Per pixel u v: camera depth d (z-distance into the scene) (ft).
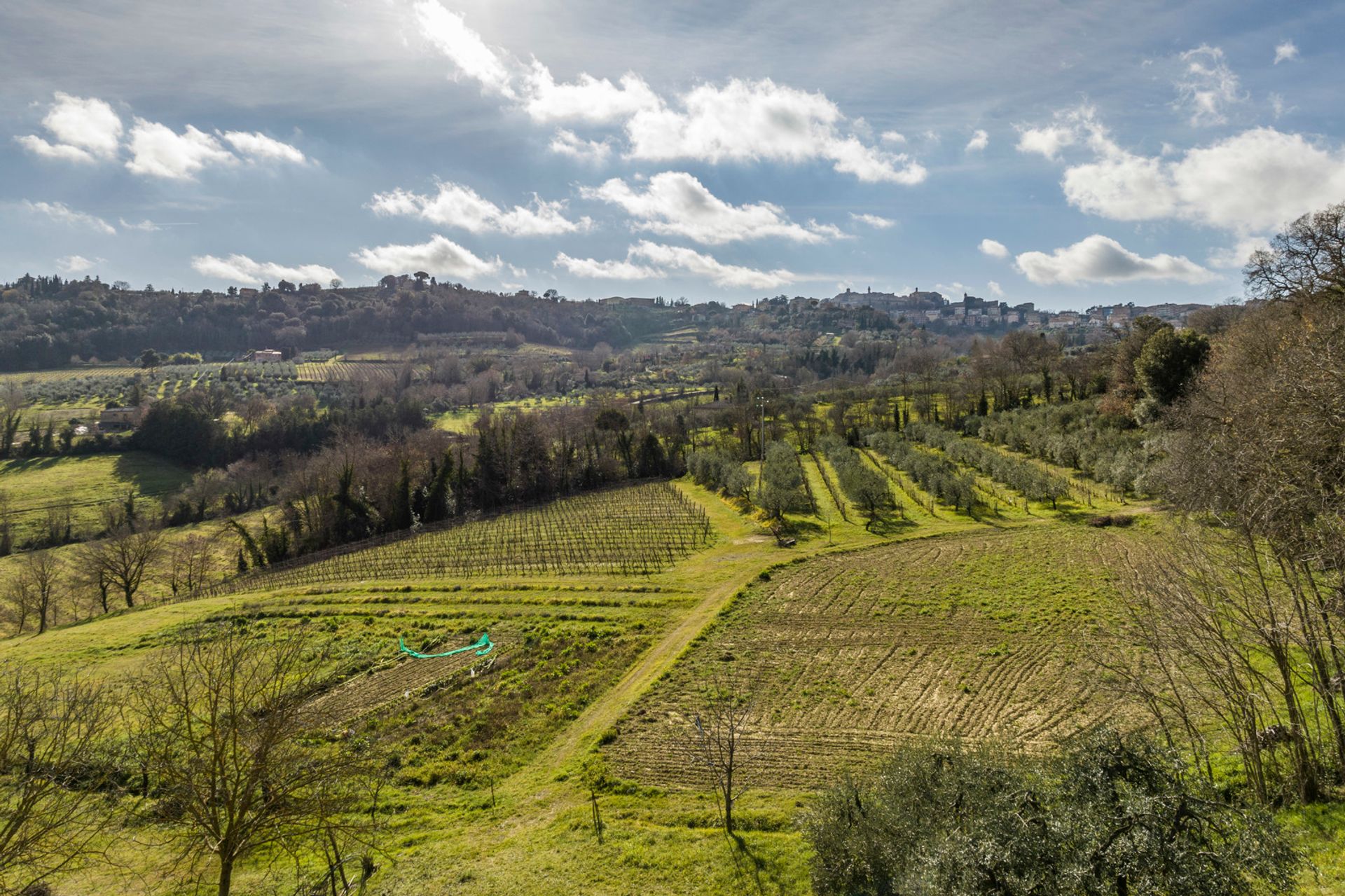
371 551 261.65
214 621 183.11
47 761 71.92
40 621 247.29
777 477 264.52
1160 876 42.06
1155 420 242.58
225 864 60.64
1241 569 68.33
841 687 117.29
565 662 138.92
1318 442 78.69
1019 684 112.06
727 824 82.12
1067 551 178.81
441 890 74.59
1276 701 79.10
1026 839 46.29
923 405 412.98
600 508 299.58
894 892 59.11
